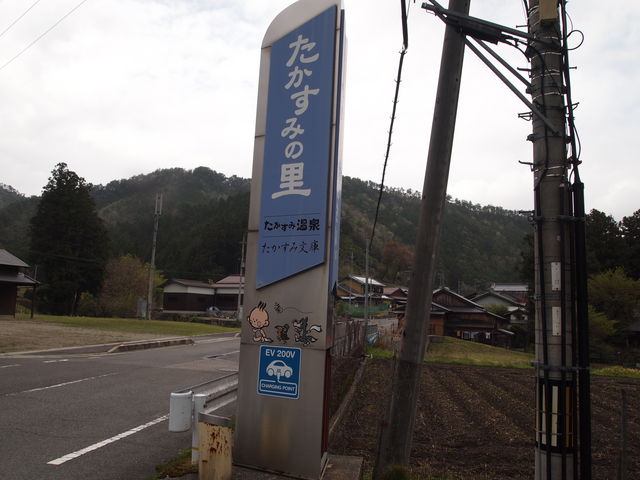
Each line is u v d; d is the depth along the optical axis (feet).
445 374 54.39
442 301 153.17
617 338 114.93
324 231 15.48
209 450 13.48
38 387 29.63
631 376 65.05
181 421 14.64
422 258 13.62
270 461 15.12
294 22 16.98
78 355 48.75
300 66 16.60
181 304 182.80
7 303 94.38
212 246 223.10
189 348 65.05
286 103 16.71
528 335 137.08
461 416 30.42
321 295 15.31
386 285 250.78
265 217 16.48
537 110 13.28
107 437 19.80
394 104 19.35
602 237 143.13
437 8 13.73
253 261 16.49
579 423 12.69
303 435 14.88
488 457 21.36
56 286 131.85
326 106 15.99
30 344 54.24
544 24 13.84
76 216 139.23
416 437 24.77
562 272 12.81
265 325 15.90
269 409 15.40
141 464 16.66
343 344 44.93
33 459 16.58
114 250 208.03
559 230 13.03
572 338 12.75
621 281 115.85
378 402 33.83
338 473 15.55
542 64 13.43
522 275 142.00
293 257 15.80
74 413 23.58
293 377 15.26
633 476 19.61
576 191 13.03
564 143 13.37
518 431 26.40
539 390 12.98
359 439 23.24
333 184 15.74
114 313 137.59
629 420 31.81
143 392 29.99
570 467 12.44
